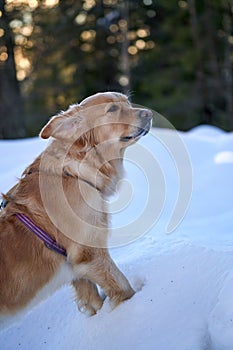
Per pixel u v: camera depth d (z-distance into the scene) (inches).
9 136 653.9
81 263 148.7
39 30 761.0
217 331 128.0
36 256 146.8
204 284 142.7
